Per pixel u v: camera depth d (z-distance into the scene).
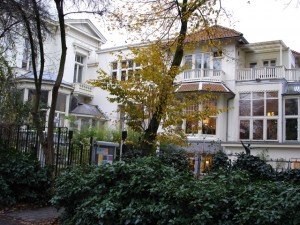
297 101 23.03
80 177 6.38
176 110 10.22
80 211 5.77
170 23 11.94
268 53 26.78
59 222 6.71
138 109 10.31
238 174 5.61
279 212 4.11
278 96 23.64
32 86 23.86
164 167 5.98
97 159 12.00
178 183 5.22
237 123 24.56
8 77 14.85
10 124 12.68
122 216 5.17
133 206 5.27
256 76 24.58
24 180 9.20
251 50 26.73
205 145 23.33
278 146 21.12
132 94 10.07
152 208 4.98
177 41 11.22
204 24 11.30
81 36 30.97
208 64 25.41
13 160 9.42
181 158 11.59
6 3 10.11
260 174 9.15
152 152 10.72
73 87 27.36
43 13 11.02
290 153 20.84
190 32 11.54
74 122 24.11
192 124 10.95
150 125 10.34
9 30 12.04
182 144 10.77
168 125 10.34
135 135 18.08
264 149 21.45
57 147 10.48
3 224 7.29
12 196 9.22
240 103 24.81
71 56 29.81
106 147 12.43
